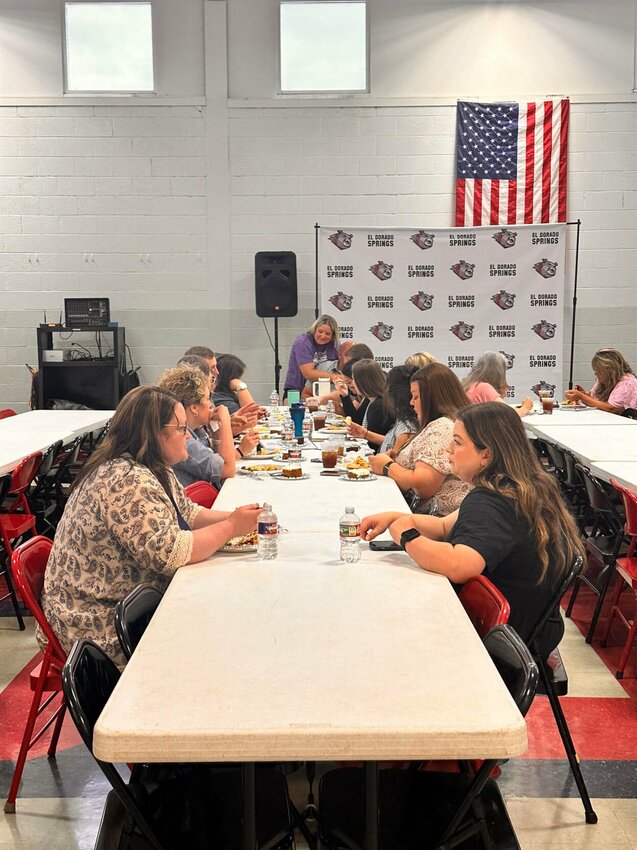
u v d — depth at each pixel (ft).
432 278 28.12
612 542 13.61
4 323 28.53
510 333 28.22
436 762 6.87
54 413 21.59
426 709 4.82
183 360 16.76
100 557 7.91
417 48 27.96
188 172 28.22
